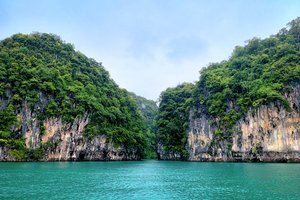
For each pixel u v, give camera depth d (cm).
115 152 9538
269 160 7481
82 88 9112
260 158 7594
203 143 9306
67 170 5138
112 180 3912
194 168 6122
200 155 9388
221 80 9394
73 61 10494
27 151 7469
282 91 7569
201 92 9862
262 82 8112
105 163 7856
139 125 11469
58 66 9438
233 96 8475
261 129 7581
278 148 7331
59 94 8288
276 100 7469
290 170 5022
